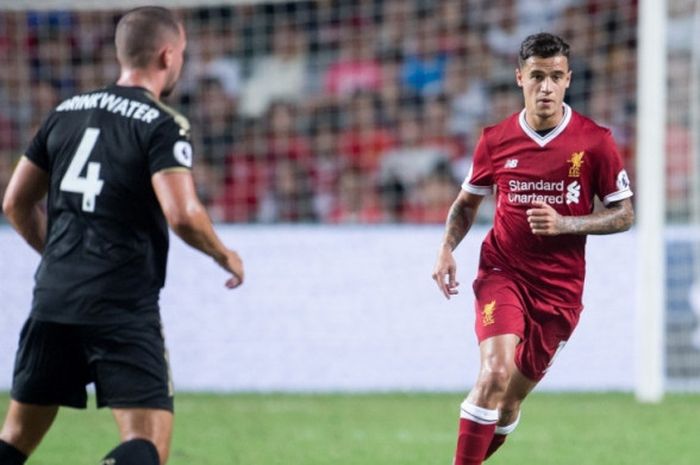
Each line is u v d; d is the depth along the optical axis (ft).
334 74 178.81
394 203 161.79
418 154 168.04
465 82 174.19
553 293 71.92
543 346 72.79
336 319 135.13
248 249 135.74
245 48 178.29
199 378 134.82
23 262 134.31
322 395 131.23
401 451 94.94
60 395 57.62
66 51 168.45
